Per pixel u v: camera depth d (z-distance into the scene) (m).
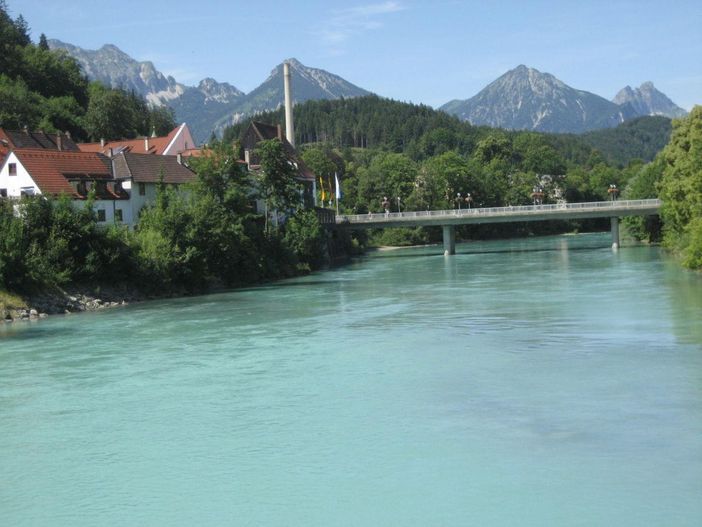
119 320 56.91
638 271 80.75
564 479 21.30
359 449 24.42
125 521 20.00
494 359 36.94
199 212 82.88
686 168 89.25
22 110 146.75
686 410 26.86
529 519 19.00
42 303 64.50
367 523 19.27
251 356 39.66
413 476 22.03
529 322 48.09
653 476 21.19
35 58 181.00
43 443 26.20
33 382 35.12
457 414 27.72
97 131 168.62
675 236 98.56
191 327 51.28
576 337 41.84
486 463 22.75
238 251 86.50
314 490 21.39
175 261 77.25
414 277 88.81
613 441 24.05
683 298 55.66
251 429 26.89
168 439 26.16
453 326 47.88
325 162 197.62
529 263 103.75
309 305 62.62
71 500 21.45
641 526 18.34
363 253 157.75
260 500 20.92
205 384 33.56
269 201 105.31
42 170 84.06
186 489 21.89
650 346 38.25
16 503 21.38
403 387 31.91
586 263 97.12
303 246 106.06
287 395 31.22
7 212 68.56
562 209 127.12
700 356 35.38
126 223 91.69
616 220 125.62
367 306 60.47
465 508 19.81
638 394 29.19
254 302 66.62
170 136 138.38
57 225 69.38
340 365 36.69
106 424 28.09
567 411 27.42
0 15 188.50
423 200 196.25
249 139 143.25
